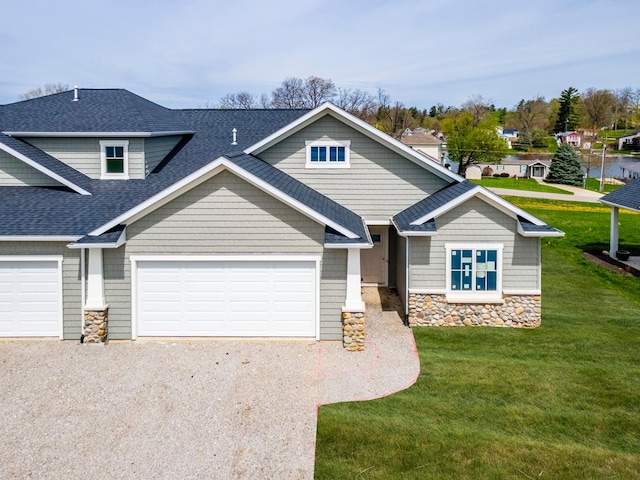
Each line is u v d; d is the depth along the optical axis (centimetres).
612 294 2031
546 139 11794
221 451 977
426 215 1619
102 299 1480
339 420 1080
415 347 1477
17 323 1520
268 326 1512
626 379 1269
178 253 1484
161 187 1845
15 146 1825
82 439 1015
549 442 1004
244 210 1477
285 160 1873
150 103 2427
